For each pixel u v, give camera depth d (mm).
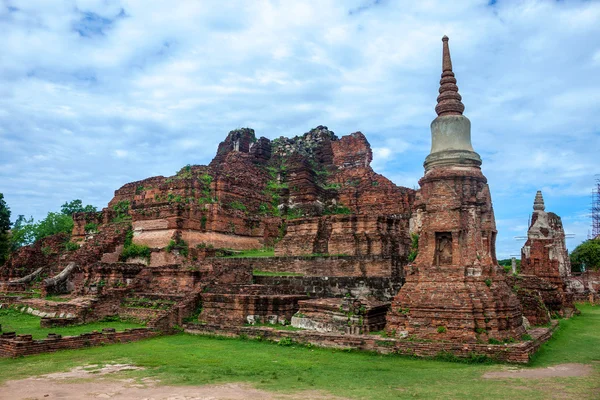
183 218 41406
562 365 17984
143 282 34031
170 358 20062
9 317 33406
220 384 15297
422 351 19781
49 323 28484
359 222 34531
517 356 18266
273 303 27031
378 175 63344
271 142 73062
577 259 83625
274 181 61938
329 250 34625
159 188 48031
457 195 22062
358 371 17281
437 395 13641
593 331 27844
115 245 42844
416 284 21828
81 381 15766
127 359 19828
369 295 28781
